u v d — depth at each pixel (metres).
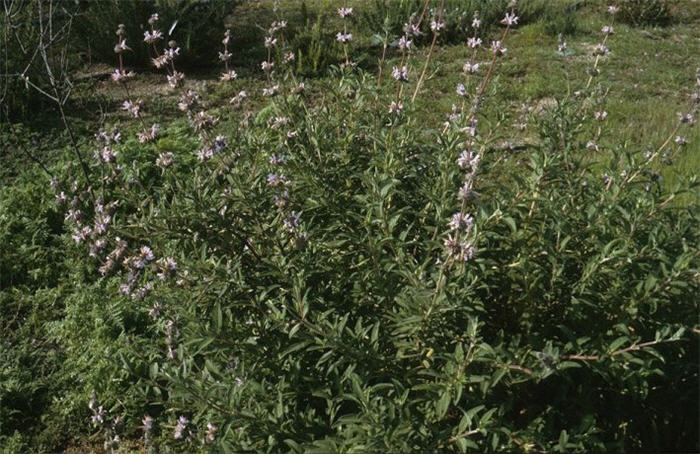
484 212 2.84
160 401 3.29
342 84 3.95
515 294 3.08
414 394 2.88
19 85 7.30
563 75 8.33
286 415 2.93
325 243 3.22
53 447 3.86
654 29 10.43
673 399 3.08
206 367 3.00
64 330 4.46
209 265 3.21
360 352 2.78
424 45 9.56
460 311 2.81
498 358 2.61
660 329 2.96
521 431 2.66
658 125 6.66
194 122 3.70
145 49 8.78
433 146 3.51
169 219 3.28
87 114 7.46
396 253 3.04
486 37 9.86
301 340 3.04
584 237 3.14
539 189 3.25
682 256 2.79
